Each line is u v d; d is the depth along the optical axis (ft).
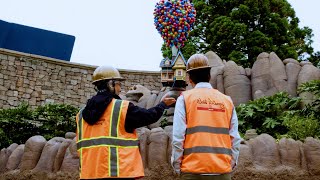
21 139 35.32
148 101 40.81
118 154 11.10
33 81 51.93
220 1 69.05
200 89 11.79
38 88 52.06
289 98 33.40
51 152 25.85
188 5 29.35
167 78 28.12
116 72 12.28
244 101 38.06
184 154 11.16
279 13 70.54
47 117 36.65
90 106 11.54
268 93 37.47
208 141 11.00
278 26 67.36
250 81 39.34
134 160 11.23
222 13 70.18
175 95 26.91
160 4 29.14
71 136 29.25
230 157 11.26
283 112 31.53
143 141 24.52
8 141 33.42
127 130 11.42
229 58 62.28
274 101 32.40
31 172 25.58
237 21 65.62
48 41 55.06
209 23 68.85
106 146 11.12
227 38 64.39
